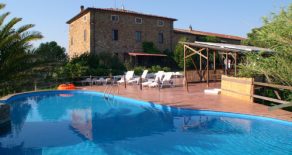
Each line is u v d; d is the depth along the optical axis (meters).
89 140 8.49
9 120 10.78
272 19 13.82
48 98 16.89
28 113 12.71
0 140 8.59
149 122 10.54
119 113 12.27
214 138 8.43
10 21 10.27
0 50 10.13
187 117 11.12
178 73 27.92
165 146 7.81
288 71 13.40
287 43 13.33
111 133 9.22
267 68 14.12
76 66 22.92
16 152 7.50
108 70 25.44
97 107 13.86
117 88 19.73
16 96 16.45
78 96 17.61
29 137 8.90
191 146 7.77
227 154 7.12
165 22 38.44
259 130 9.05
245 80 13.28
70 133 9.29
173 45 39.62
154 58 37.09
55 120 11.27
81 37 35.50
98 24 32.78
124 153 7.30
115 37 34.19
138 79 22.42
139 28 36.03
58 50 30.89
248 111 10.74
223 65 28.17
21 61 10.75
